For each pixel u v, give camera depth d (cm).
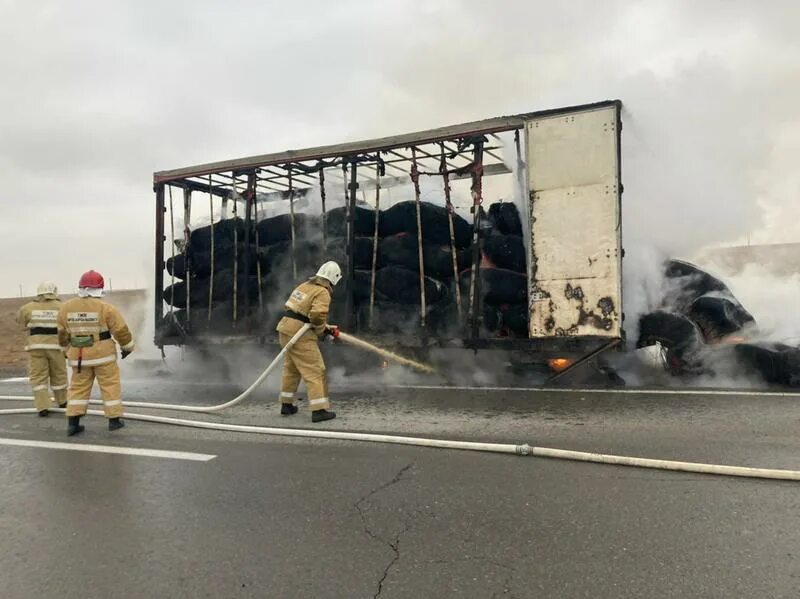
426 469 425
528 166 700
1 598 268
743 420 521
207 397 747
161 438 536
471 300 738
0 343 1556
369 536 319
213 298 922
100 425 599
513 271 741
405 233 807
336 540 316
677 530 313
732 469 388
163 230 976
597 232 666
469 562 288
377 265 824
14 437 554
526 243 730
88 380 566
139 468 447
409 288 785
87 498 387
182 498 382
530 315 700
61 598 267
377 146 783
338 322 827
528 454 448
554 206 686
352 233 811
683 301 729
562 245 683
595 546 299
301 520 343
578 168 674
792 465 402
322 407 582
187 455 477
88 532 335
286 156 850
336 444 500
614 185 657
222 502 373
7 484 418
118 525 343
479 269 736
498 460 441
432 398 683
